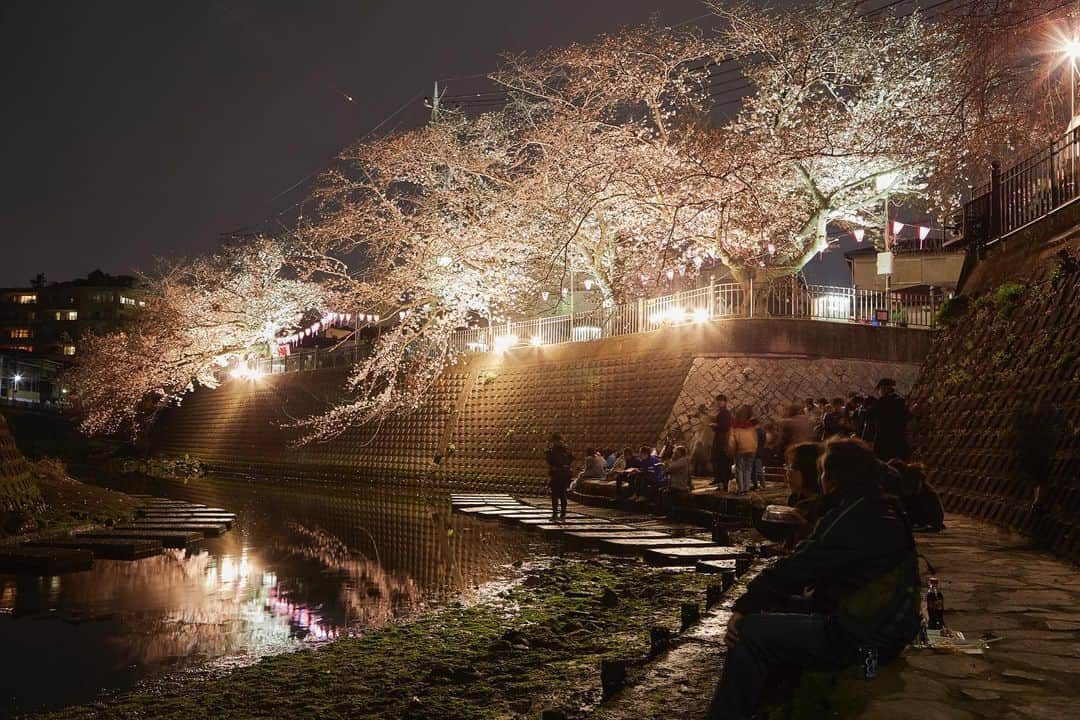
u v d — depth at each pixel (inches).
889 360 1133.1
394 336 1493.6
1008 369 573.3
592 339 1318.9
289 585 563.5
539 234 1311.5
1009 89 579.5
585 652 356.2
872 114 1167.0
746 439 811.4
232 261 2151.8
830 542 151.6
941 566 383.6
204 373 2199.8
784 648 153.3
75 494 981.2
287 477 1882.4
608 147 1186.0
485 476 1406.3
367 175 1437.0
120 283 5246.1
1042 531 439.2
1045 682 202.5
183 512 1021.8
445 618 445.7
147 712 293.6
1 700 309.1
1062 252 534.0
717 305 1147.3
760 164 1060.5
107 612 472.1
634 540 697.0
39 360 4281.5
